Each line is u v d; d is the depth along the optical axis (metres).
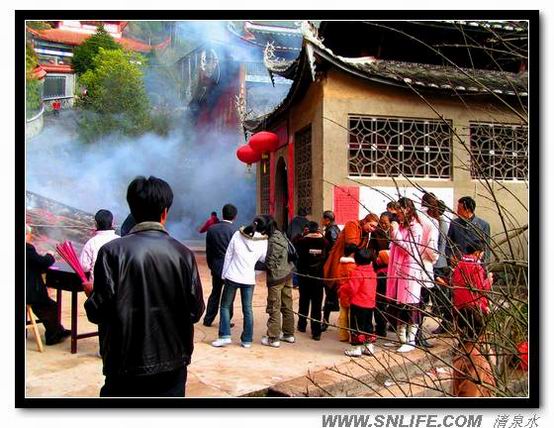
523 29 3.35
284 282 5.02
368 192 7.84
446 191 8.05
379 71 7.83
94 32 22.78
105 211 4.55
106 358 2.36
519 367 3.22
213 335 5.41
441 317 2.76
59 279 4.80
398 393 4.01
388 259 5.06
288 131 9.70
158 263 2.39
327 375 4.00
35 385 3.71
